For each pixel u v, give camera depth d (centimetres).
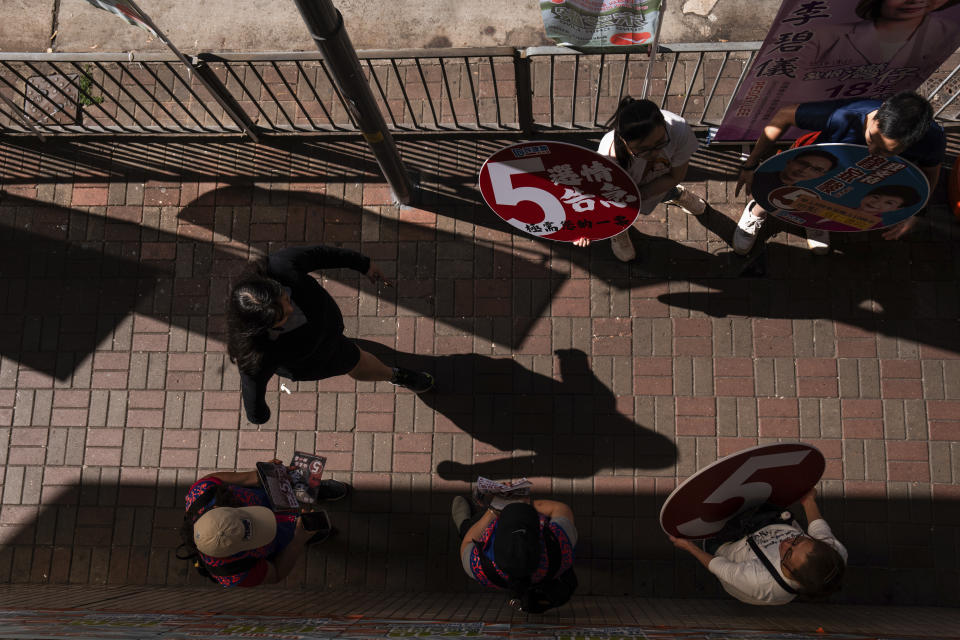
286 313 323
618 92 571
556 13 387
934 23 361
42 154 574
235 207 559
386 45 601
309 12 321
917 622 402
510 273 534
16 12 619
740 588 350
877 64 395
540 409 513
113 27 615
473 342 527
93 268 552
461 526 416
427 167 558
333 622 355
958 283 506
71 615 362
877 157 359
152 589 486
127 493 518
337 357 407
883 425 493
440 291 536
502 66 586
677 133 382
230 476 404
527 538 307
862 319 507
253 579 372
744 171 440
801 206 423
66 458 524
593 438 506
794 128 453
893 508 482
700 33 586
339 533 502
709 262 524
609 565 486
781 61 401
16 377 537
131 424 527
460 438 512
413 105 582
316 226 553
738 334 512
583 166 364
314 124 559
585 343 520
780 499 388
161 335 539
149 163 568
